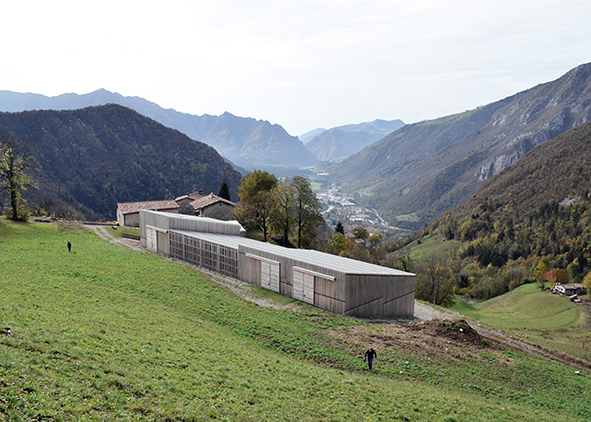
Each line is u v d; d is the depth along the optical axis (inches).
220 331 1266.0
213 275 2329.0
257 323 1430.9
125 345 850.8
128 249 2679.6
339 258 2222.0
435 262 3506.4
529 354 1557.6
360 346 1323.8
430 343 1445.6
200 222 2819.9
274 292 2065.7
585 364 1585.9
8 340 666.8
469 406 935.7
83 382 596.7
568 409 1087.0
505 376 1250.6
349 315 1763.0
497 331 1927.9
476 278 6476.4
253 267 2190.0
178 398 652.1
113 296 1391.5
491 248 7721.5
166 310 1370.6
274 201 3410.4
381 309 1905.8
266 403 734.5
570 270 5900.6
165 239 2787.9
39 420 460.4
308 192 3440.0
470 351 1425.9
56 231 3041.3
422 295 3339.1
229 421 621.3
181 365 829.8
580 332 3169.3
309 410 751.1
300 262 1935.3
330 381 947.3
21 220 3265.3
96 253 2293.3
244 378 847.1
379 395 911.0
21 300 1053.2
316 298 1876.2
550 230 7637.8
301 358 1162.0
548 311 4328.3
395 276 1946.4
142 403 594.2
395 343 1402.6
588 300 4500.5
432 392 1008.9
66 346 735.1
